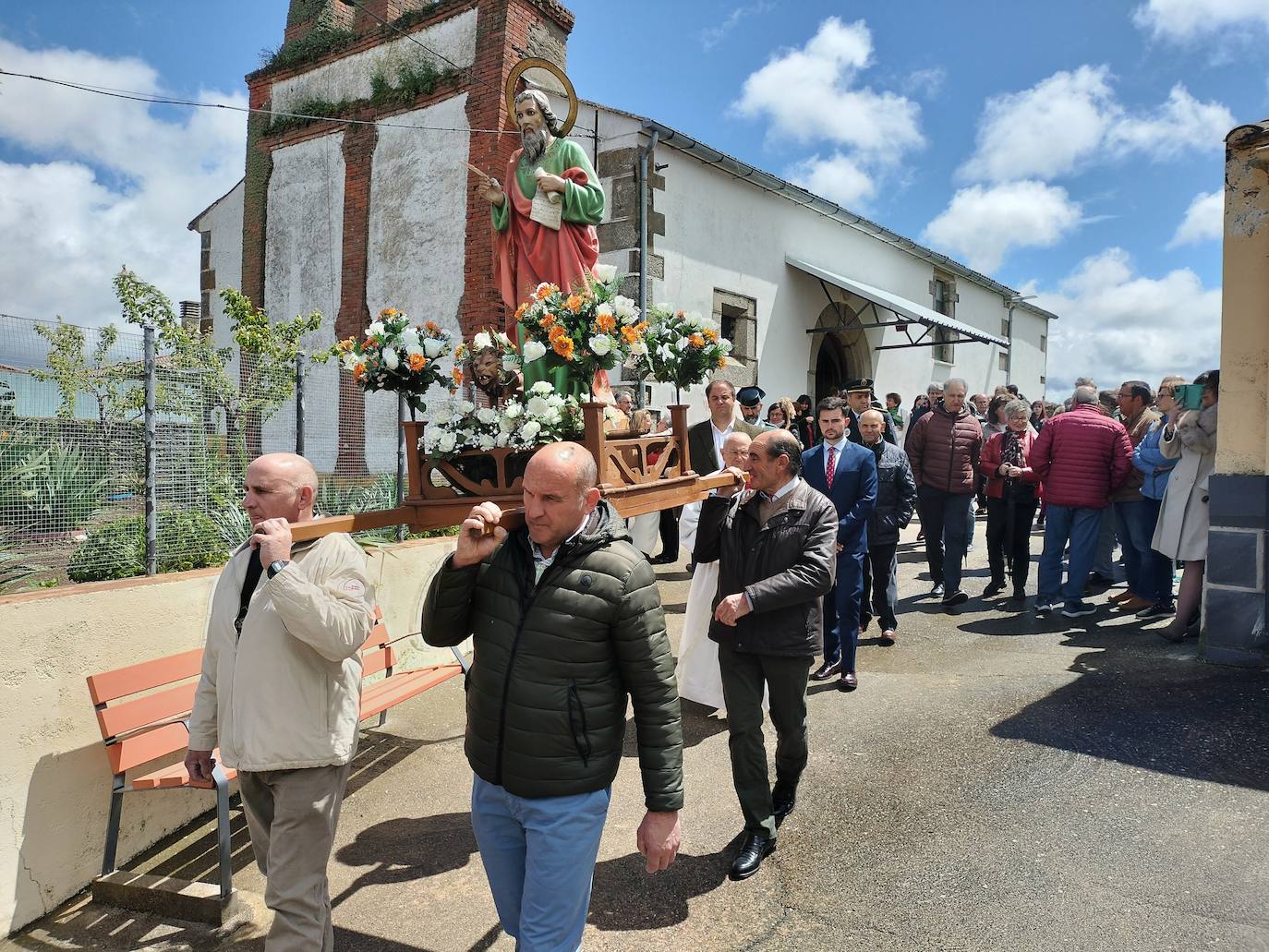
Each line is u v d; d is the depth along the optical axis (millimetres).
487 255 10070
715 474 3568
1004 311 20922
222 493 4656
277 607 2379
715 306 11523
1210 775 3824
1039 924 2863
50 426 3898
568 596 2250
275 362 5078
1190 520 5770
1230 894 2967
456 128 10422
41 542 3842
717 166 11484
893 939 2842
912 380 16891
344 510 5570
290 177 12094
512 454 2787
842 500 5266
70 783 3461
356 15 11805
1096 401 6785
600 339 2869
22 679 3287
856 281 14898
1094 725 4418
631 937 2924
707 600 4926
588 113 10562
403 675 4703
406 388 3025
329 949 2631
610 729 2301
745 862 3289
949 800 3750
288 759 2502
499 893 2418
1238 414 5281
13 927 3215
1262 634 5199
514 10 10094
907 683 5305
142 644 3785
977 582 8609
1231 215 5273
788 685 3406
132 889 3330
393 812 4031
